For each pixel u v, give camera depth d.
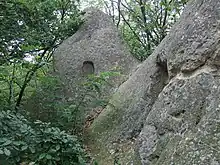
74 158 4.00
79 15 8.28
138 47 11.14
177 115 4.00
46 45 7.66
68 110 6.10
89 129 6.18
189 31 4.32
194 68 4.05
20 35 6.46
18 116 4.23
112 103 6.30
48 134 3.93
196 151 3.37
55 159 3.82
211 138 3.31
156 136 4.24
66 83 7.24
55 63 7.71
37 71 6.88
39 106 6.81
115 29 8.02
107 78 7.03
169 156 3.72
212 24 4.02
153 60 5.76
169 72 4.52
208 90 3.73
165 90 4.41
